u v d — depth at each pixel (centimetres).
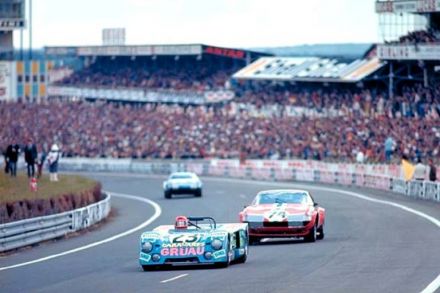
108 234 8312
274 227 6600
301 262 5384
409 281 4341
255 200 7044
